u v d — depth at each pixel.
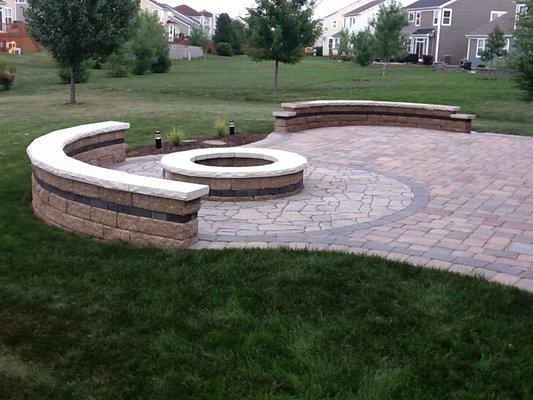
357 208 7.27
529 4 20.67
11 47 47.31
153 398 3.43
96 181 5.86
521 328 4.05
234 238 6.00
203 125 14.80
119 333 4.14
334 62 52.47
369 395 3.36
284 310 4.37
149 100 22.19
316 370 3.61
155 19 38.44
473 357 3.75
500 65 29.03
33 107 19.45
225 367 3.68
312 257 5.32
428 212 7.13
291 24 23.72
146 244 5.73
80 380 3.63
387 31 39.97
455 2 53.06
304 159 8.33
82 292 4.79
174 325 4.20
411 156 10.95
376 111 15.13
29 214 7.05
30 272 5.22
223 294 4.64
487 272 5.14
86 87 28.59
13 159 10.25
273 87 27.27
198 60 53.84
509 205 7.53
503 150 11.73
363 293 4.59
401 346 3.87
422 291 4.63
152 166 9.81
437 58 53.91
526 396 3.36
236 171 7.45
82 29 19.22
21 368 3.77
